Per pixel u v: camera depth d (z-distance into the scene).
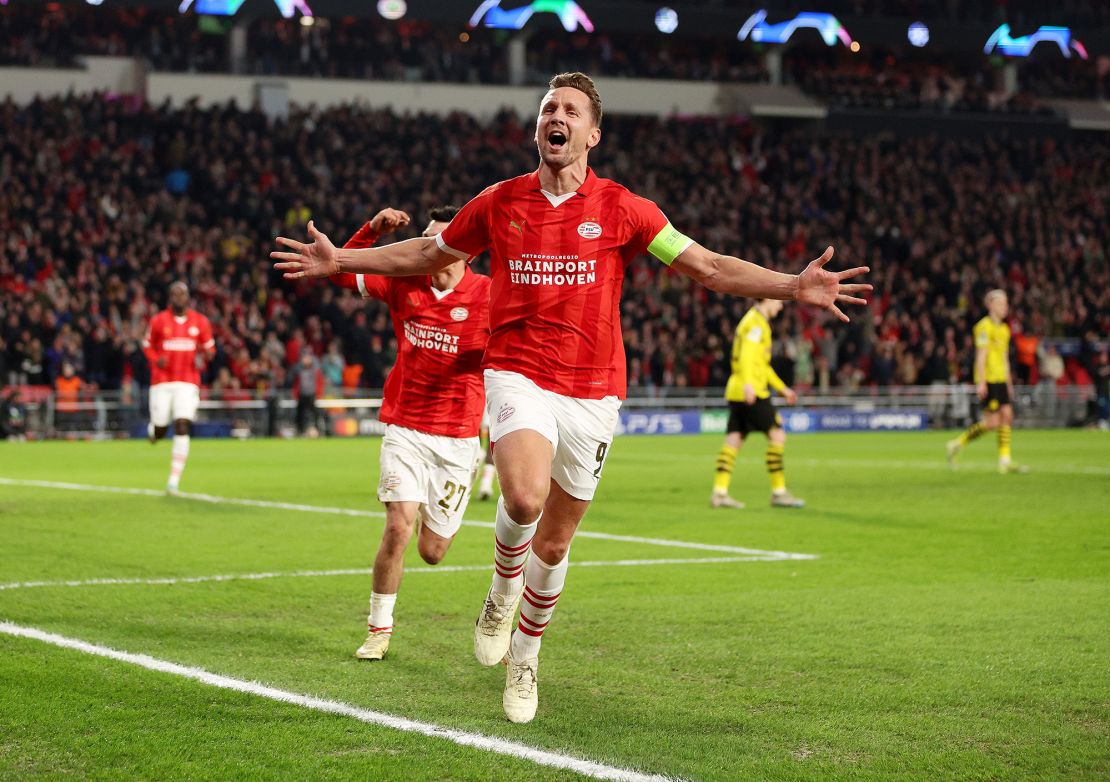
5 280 29.88
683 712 5.33
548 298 5.24
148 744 4.77
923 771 4.55
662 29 44.41
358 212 36.28
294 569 9.16
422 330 6.60
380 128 39.72
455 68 43.84
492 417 5.28
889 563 9.74
